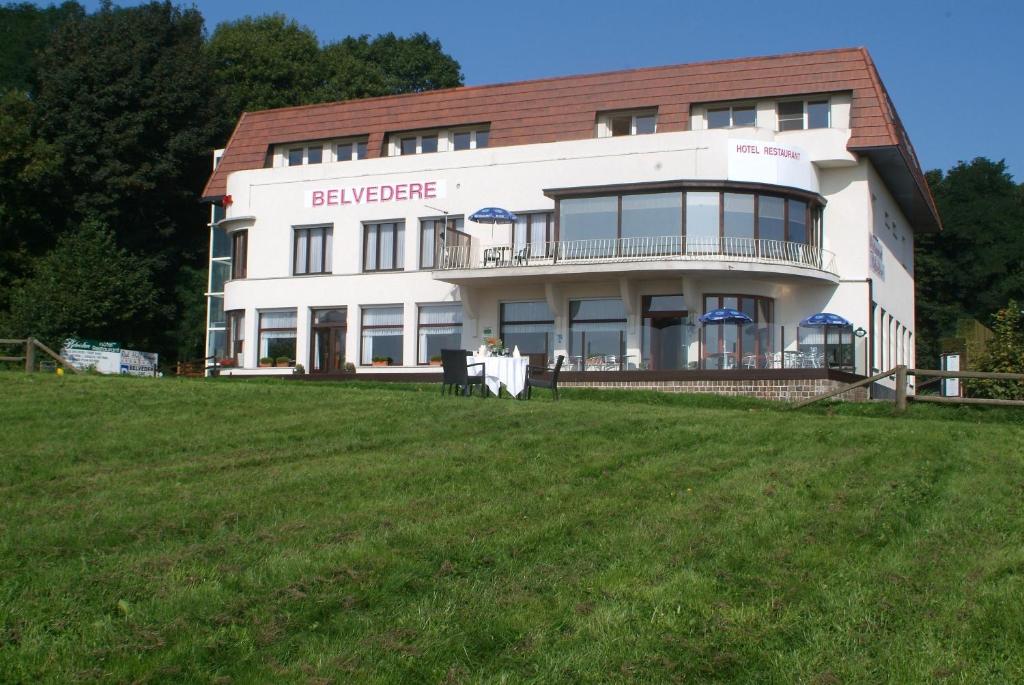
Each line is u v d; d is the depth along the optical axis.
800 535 10.65
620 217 34.88
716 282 35.06
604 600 8.97
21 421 16.70
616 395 28.98
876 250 37.81
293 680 7.59
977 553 10.08
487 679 7.70
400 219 40.19
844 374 32.53
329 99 64.38
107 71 51.75
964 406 23.16
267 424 16.84
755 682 7.69
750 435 16.06
